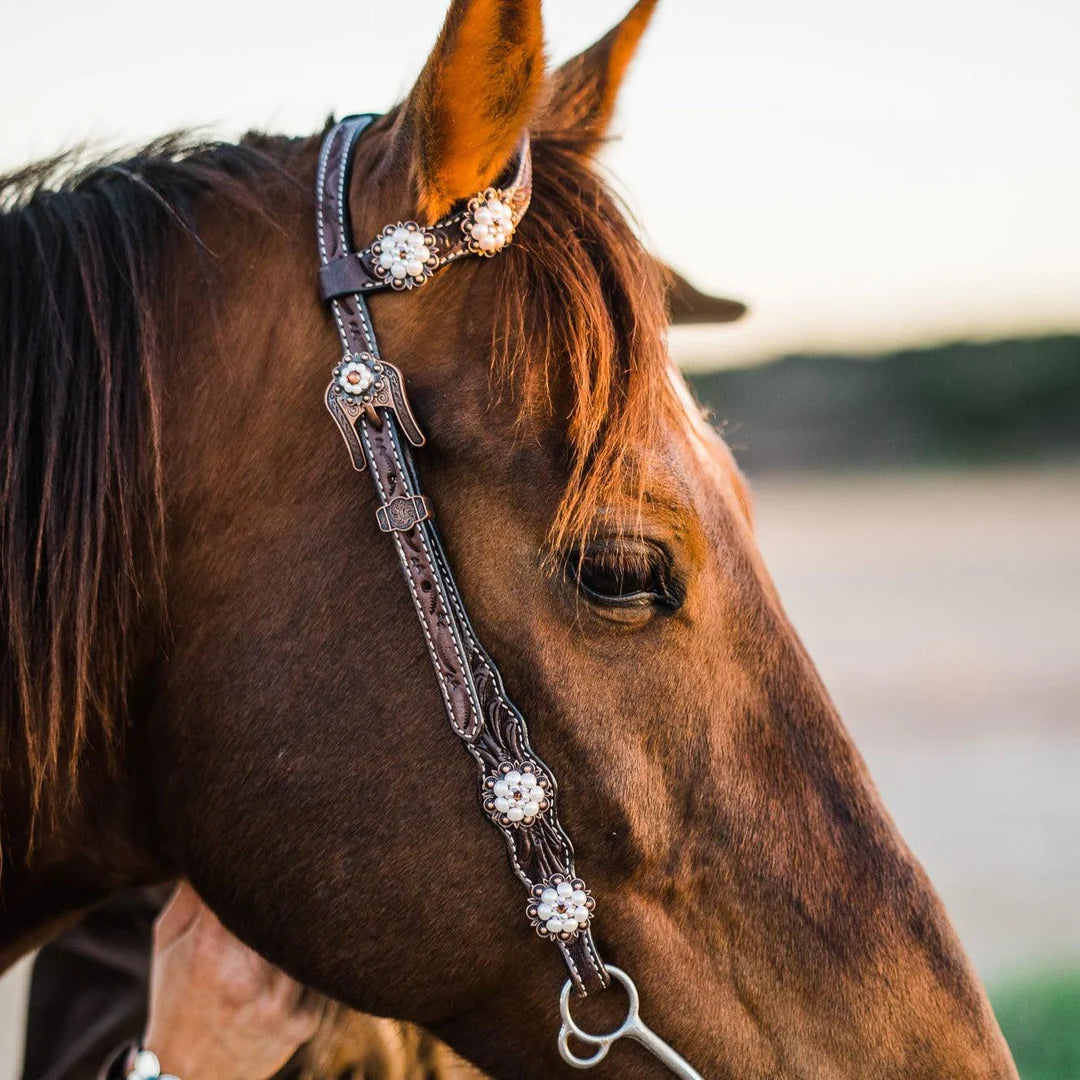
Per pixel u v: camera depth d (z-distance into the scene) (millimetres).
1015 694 9461
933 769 7922
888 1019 1470
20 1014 3289
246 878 1466
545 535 1400
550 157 1562
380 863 1429
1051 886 6117
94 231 1494
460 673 1402
